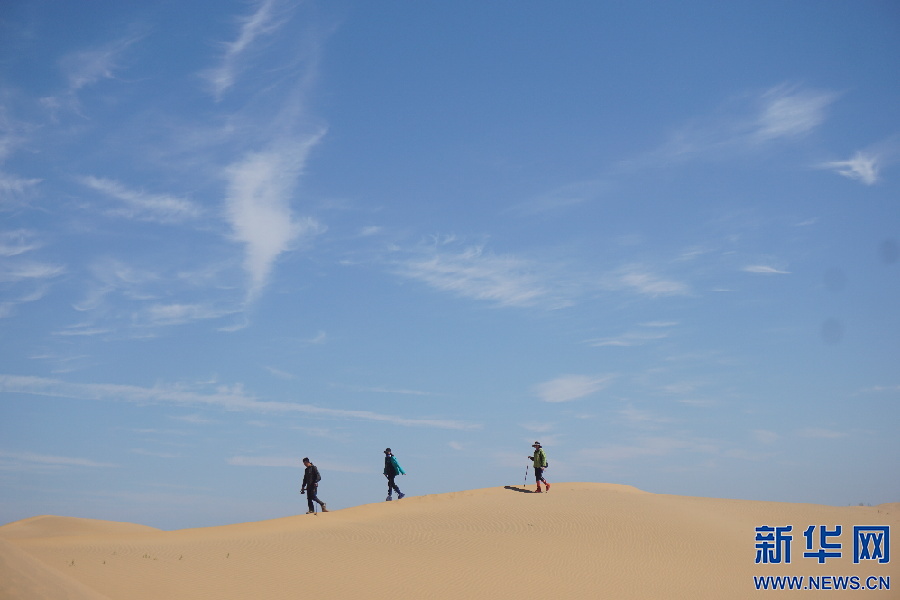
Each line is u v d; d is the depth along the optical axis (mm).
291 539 25359
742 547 28578
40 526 53406
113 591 18109
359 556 23438
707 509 34438
